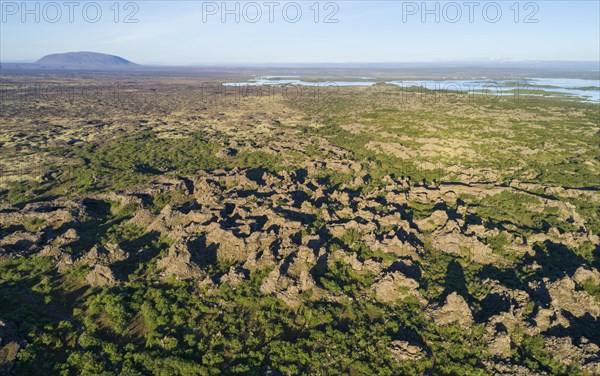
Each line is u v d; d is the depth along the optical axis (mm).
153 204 101000
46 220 90312
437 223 88688
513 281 68812
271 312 61781
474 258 77875
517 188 112750
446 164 135000
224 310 62438
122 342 56656
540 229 89188
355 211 94062
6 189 112375
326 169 127562
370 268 72625
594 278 66938
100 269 68688
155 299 63594
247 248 76062
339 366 52594
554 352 52125
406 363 52906
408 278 67375
